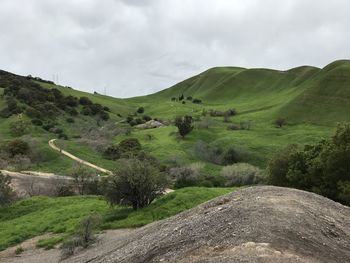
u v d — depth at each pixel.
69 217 32.81
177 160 85.12
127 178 30.55
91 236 23.94
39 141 94.25
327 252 11.05
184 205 29.20
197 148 97.00
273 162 45.22
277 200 15.09
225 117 140.12
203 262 10.08
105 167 78.12
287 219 12.74
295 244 10.88
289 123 136.88
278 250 10.13
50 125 115.38
